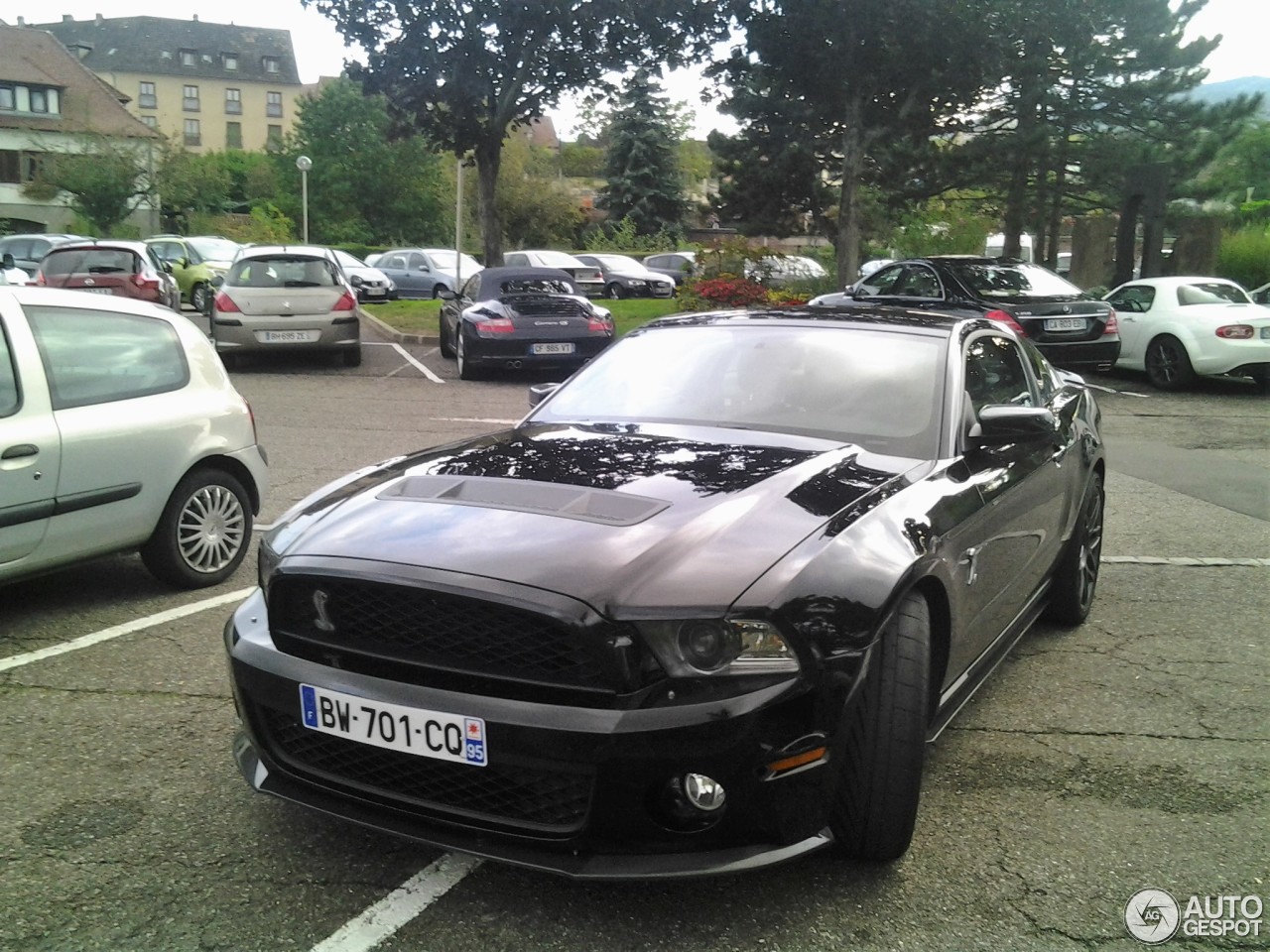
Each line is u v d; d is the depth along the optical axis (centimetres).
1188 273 2306
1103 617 539
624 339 477
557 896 289
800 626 263
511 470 341
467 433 1023
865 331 434
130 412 518
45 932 272
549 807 263
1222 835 324
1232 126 2447
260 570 315
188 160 5319
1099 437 541
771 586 265
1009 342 489
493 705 261
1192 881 299
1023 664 471
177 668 451
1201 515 762
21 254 2492
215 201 5422
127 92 9806
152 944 268
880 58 1981
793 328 446
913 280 1405
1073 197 2695
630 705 255
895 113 2102
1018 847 316
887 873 301
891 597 281
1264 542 686
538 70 2266
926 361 410
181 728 393
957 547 330
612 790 254
